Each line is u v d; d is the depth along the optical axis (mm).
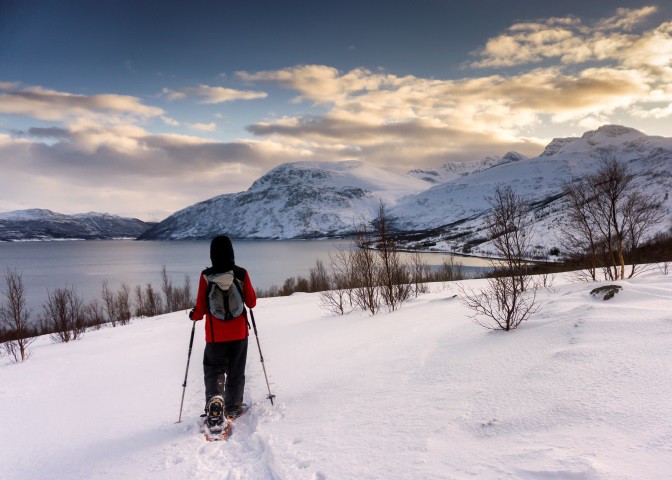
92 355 10984
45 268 126062
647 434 2055
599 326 3789
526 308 5727
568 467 1893
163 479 2791
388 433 2824
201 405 4680
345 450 2701
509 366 3557
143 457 3227
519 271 5801
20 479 3139
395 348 5613
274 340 9078
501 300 5426
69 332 20750
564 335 3887
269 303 24188
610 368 2889
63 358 11164
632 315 3893
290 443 3006
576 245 13586
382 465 2387
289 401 4125
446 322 6910
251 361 6703
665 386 2475
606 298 5133
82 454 3512
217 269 3969
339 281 17031
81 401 5547
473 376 3576
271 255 161000
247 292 4062
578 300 5543
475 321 6004
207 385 3762
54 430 4336
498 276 5832
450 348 4750
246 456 3004
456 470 2139
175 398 5145
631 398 2441
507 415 2668
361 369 4812
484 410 2840
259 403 4207
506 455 2178
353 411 3428
